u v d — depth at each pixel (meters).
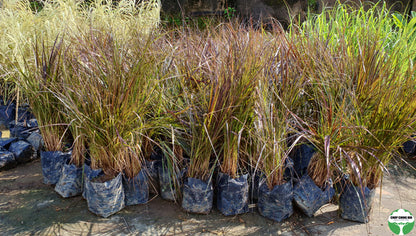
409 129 2.30
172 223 2.47
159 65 2.69
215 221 2.50
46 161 2.90
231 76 2.29
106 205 2.48
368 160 2.31
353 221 2.49
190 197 2.53
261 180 2.55
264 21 6.73
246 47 2.56
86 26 3.59
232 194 2.50
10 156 3.29
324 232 2.38
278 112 2.47
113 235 2.33
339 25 3.87
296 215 2.57
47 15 4.18
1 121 4.32
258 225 2.46
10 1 4.75
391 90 2.34
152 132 2.66
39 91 2.54
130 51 2.85
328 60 2.70
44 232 2.34
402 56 3.20
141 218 2.52
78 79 2.51
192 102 2.41
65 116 2.66
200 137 2.41
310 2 6.93
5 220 2.47
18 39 3.69
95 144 2.42
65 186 2.73
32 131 3.81
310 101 2.80
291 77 2.59
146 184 2.68
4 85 4.21
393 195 2.85
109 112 2.29
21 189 2.90
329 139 2.19
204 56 2.80
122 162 2.54
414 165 3.38
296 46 3.01
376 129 2.27
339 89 2.50
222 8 7.02
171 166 2.64
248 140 2.56
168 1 6.70
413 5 6.75
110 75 2.34
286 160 2.61
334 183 2.53
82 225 2.43
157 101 2.62
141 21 4.34
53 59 2.62
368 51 2.70
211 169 2.48
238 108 2.37
